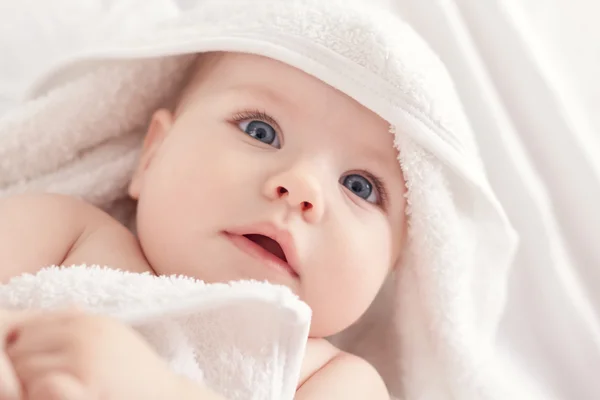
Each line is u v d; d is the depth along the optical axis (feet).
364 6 1.41
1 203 1.32
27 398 0.92
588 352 1.59
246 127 1.34
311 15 1.34
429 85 1.35
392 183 1.37
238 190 1.27
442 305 1.42
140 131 1.51
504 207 1.63
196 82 1.42
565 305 1.61
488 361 1.44
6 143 1.43
